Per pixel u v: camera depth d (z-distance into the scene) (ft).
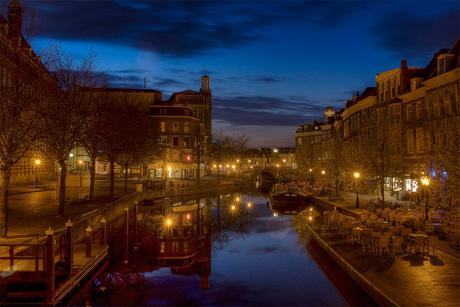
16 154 64.39
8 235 63.16
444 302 40.86
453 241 64.49
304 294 55.52
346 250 63.93
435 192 80.18
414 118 117.08
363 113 156.56
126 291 57.98
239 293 56.24
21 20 69.46
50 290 45.24
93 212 83.87
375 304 45.32
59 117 78.79
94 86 96.43
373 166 102.42
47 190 128.98
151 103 235.81
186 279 63.46
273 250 83.41
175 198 171.73
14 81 64.64
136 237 90.89
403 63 128.88
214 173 348.59
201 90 325.83
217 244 89.66
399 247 62.85
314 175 196.13
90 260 58.18
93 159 104.53
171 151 232.53
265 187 295.07
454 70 93.45
